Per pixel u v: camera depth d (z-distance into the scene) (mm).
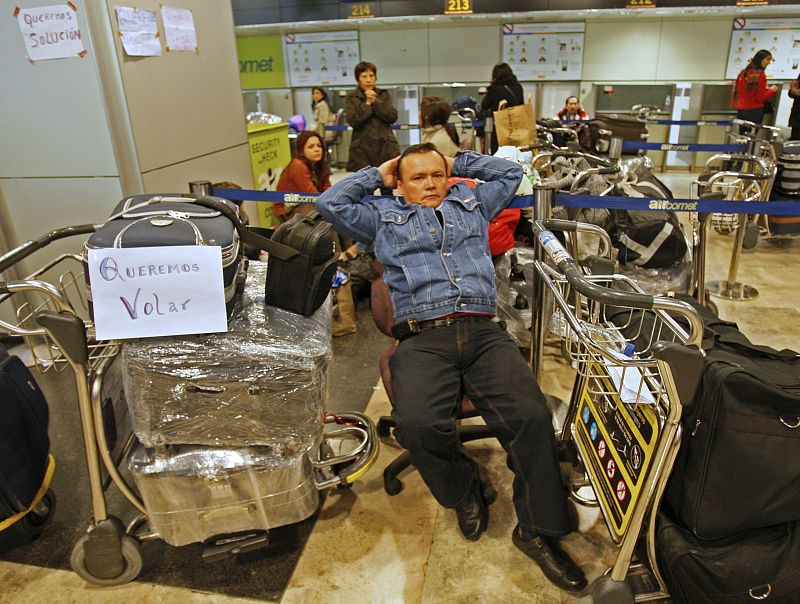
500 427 1688
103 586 1721
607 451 1633
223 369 1441
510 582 1694
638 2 7430
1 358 1668
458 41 8508
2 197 2818
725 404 1282
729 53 7918
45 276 2902
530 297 2902
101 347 1692
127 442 1638
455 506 1748
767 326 3234
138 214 1522
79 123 2602
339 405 2590
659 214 2869
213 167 3297
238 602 1652
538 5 7668
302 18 8367
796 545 1362
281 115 9438
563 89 8562
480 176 2189
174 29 2861
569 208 2801
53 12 2436
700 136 8242
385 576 1727
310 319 1618
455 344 1856
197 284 1414
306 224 1574
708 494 1347
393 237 1988
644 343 1612
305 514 1660
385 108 4676
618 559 1480
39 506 1930
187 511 1571
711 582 1378
